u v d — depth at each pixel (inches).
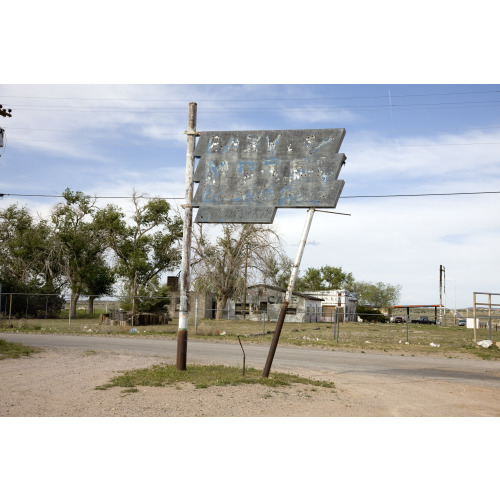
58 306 2005.4
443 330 1886.1
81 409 319.0
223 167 495.2
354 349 909.2
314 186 473.4
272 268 2187.5
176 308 2405.3
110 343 865.5
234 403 353.7
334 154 474.3
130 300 1926.7
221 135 499.8
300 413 337.1
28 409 313.9
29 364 525.7
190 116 505.7
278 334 473.7
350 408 364.2
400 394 441.7
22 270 2326.5
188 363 577.3
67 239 2369.6
